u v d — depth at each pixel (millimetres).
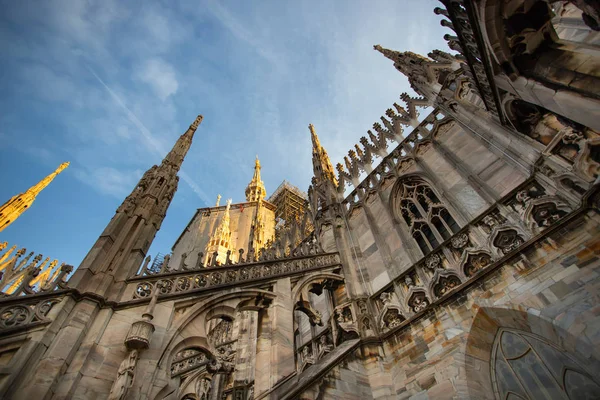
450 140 17797
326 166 28578
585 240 9555
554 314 9125
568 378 9062
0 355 7500
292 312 13352
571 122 10422
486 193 13977
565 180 10695
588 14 7023
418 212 17938
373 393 11750
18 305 8422
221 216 49750
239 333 20703
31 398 7055
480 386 10070
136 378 8617
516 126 12672
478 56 11055
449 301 12000
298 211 46688
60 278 9547
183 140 18641
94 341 8773
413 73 22875
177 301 11047
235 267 13766
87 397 7816
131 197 13547
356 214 21281
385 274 16297
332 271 17234
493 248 11844
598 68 7926
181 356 21328
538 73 9172
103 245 11039
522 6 8891
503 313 10438
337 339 14242
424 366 11422
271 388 10445
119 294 10211
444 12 12758
